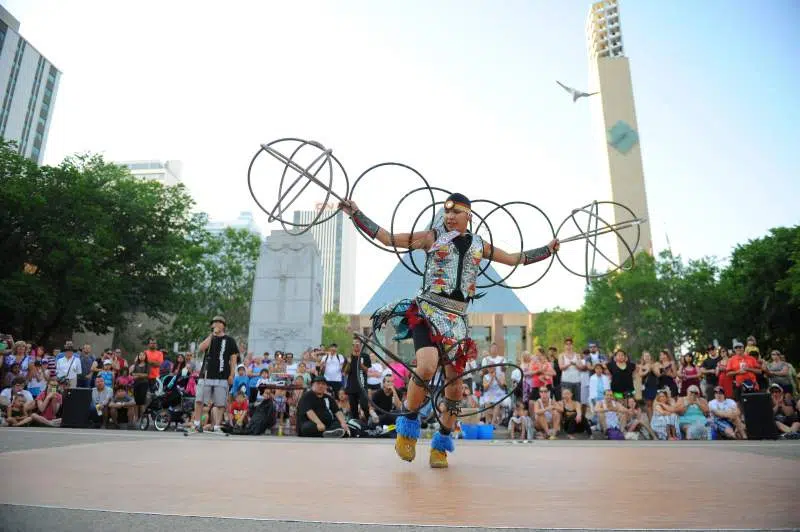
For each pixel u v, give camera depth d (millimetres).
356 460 3797
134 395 13727
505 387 13336
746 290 37688
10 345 14766
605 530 1485
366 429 11398
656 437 12148
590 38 114125
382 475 2896
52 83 87375
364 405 12336
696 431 11898
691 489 2359
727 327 38938
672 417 12141
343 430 10430
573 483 2590
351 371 12344
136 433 9047
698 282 40062
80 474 2670
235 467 3164
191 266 38625
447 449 3424
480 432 11117
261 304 20672
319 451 4602
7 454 3670
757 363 12734
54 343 41156
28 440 5465
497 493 2240
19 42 79625
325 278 176625
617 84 97312
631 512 1781
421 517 1688
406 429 3525
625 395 12727
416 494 2197
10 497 1975
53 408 12602
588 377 13547
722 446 6484
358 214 3904
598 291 42688
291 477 2734
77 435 6797
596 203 4957
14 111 79250
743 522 1601
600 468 3377
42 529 1550
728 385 12953
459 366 3416
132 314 39281
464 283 3576
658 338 39531
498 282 4156
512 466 3512
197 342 41562
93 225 31547
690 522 1602
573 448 6000
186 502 1932
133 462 3312
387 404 11828
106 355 15500
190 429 10312
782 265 35594
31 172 30750
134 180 37250
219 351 10539
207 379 10414
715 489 2355
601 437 12148
